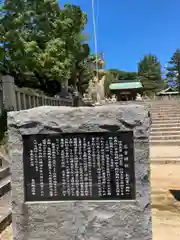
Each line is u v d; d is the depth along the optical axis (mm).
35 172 3611
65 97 17562
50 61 11000
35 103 11797
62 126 3584
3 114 8195
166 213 4859
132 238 3496
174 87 51438
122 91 46156
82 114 3576
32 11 10727
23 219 3586
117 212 3512
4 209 4785
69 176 3582
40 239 3570
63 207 3559
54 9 11961
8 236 4105
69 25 13117
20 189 3602
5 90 8750
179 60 51094
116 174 3535
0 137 7422
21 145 3623
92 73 22453
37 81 13461
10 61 10703
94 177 3557
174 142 11438
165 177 7148
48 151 3602
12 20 9773
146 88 52688
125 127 3525
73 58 14445
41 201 3594
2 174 6082
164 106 17672
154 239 3928
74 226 3547
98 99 23922
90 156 3564
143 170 3504
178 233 4098
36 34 11078
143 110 3516
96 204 3527
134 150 3518
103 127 3545
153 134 12203
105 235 3516
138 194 3500
